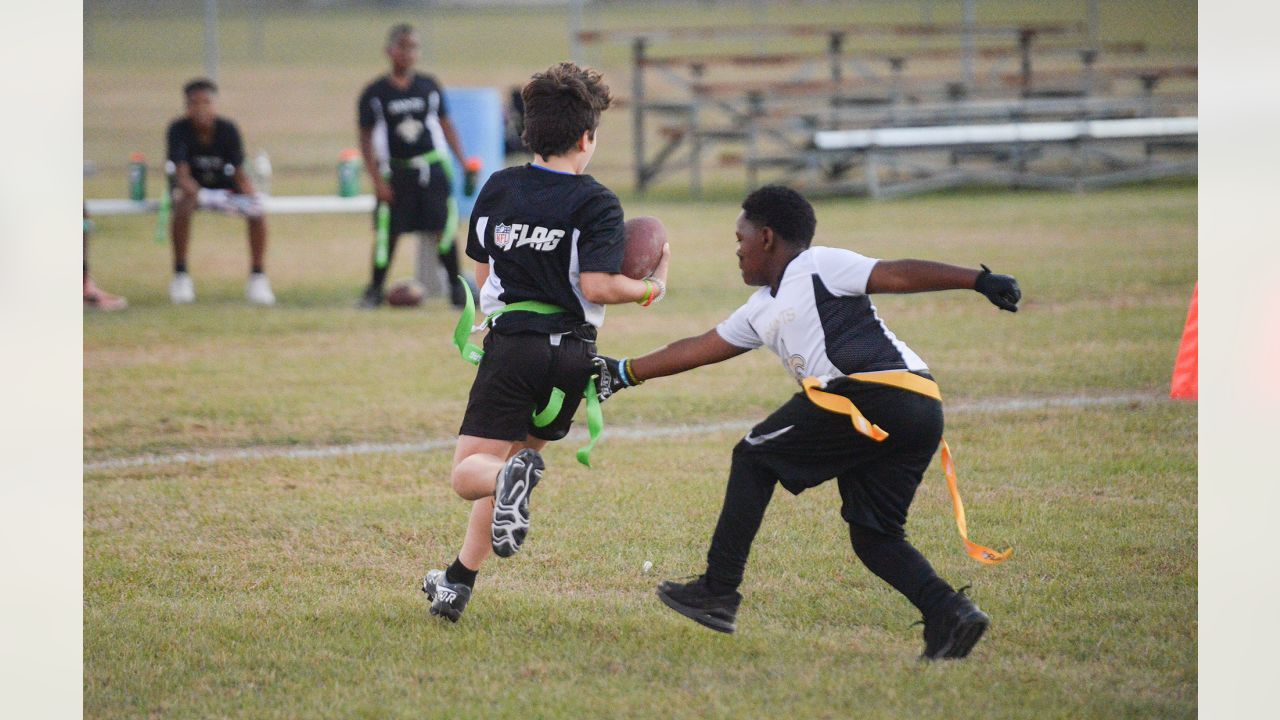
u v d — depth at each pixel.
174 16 100.81
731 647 8.42
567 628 8.80
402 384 16.39
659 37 38.25
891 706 7.51
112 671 8.16
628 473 12.55
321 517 11.41
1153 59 57.91
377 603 9.34
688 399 15.52
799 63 45.09
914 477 8.03
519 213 8.12
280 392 16.00
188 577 9.95
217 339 19.19
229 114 51.41
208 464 13.10
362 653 8.44
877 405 7.80
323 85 60.06
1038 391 15.36
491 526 8.54
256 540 10.82
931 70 58.34
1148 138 35.62
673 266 24.97
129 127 46.44
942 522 10.91
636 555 10.28
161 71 65.00
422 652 8.43
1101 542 10.37
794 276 7.92
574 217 8.03
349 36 85.44
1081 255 24.42
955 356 17.14
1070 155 40.25
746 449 8.13
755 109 37.72
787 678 7.91
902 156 40.56
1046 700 7.54
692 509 11.42
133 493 12.13
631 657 8.30
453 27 89.19
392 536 10.91
